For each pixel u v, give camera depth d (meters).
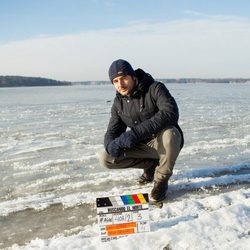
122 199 2.65
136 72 3.63
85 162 5.96
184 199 3.79
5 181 4.93
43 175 5.21
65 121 12.58
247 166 5.11
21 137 9.01
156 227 2.98
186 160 5.86
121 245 2.59
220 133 8.85
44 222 3.35
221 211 3.09
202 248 2.56
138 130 3.44
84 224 3.25
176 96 31.48
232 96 31.03
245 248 2.50
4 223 3.38
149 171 4.19
